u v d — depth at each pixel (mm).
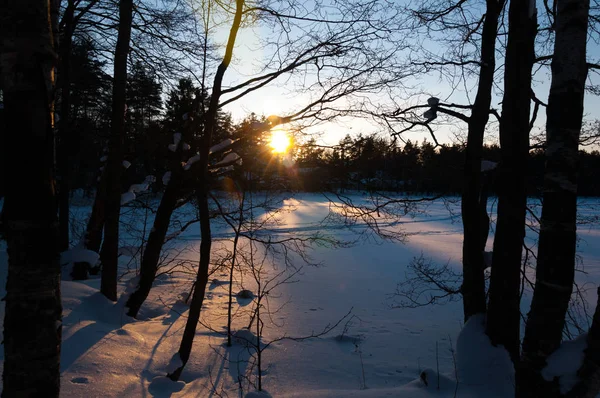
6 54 2014
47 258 2111
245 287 10492
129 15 7949
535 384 3018
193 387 4492
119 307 6848
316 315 8188
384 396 4156
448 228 26766
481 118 5734
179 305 8375
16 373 2061
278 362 5512
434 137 6184
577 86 3014
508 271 4906
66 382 4031
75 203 20781
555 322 3037
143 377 4555
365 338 6805
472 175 5762
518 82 4914
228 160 6230
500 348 4820
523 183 4934
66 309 6289
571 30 3012
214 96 5254
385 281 11773
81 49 10766
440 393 4312
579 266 13977
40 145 2070
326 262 14469
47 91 2084
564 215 3025
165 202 7000
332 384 4895
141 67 9359
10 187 2070
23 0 2021
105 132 10078
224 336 6465
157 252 7125
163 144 7301
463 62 5723
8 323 2086
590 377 2787
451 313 8742
